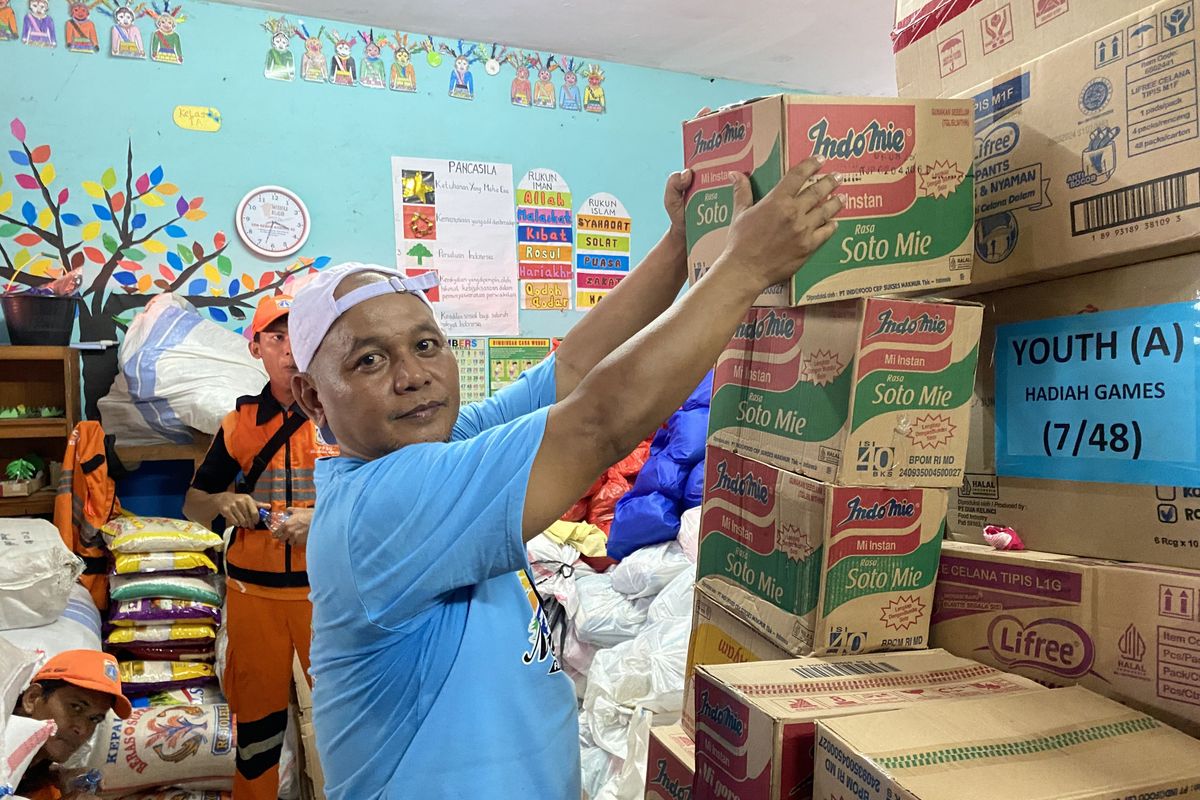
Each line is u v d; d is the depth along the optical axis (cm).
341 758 89
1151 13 78
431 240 340
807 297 85
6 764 132
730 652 110
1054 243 87
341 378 86
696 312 74
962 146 91
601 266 376
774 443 101
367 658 85
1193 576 77
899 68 112
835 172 84
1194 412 79
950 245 91
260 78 309
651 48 358
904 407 90
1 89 275
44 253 282
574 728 97
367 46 326
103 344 274
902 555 94
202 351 272
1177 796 66
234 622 227
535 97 358
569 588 286
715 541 113
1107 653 83
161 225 296
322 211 321
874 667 91
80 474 258
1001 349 99
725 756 85
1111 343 87
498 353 354
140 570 252
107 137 288
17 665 141
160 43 294
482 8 312
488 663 86
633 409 73
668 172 390
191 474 299
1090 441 89
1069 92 85
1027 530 96
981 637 95
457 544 76
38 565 216
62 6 282
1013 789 64
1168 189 76
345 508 83
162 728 232
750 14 325
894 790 65
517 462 75
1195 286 79
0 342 275
